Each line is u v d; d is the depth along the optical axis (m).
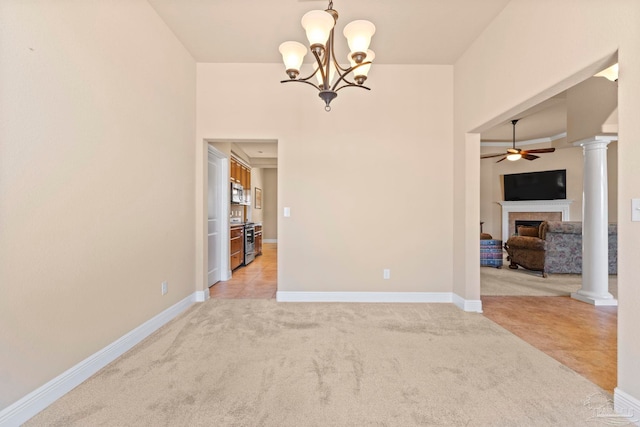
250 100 3.37
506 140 7.46
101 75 1.93
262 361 2.00
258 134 3.38
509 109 2.41
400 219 3.40
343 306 3.22
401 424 1.42
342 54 3.13
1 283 1.35
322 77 1.98
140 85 2.34
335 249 3.39
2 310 1.36
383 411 1.51
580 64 1.73
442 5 2.41
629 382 1.46
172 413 1.48
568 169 7.02
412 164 3.39
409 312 3.04
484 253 5.51
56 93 1.61
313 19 1.67
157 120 2.58
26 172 1.45
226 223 4.47
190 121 3.21
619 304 1.50
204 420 1.43
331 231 3.39
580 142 3.58
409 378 1.81
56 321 1.61
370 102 3.38
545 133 6.82
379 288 3.40
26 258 1.46
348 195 3.39
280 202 3.38
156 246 2.56
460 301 3.21
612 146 6.09
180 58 2.98
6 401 1.37
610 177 6.11
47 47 1.56
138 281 2.31
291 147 3.38
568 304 3.34
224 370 1.89
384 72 3.39
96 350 1.89
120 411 1.50
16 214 1.41
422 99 3.39
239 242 5.39
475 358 2.07
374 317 2.88
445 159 3.39
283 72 3.38
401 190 3.39
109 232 2.00
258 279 4.54
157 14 2.55
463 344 2.29
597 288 3.39
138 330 2.30
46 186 1.56
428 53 3.14
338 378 1.80
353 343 2.29
